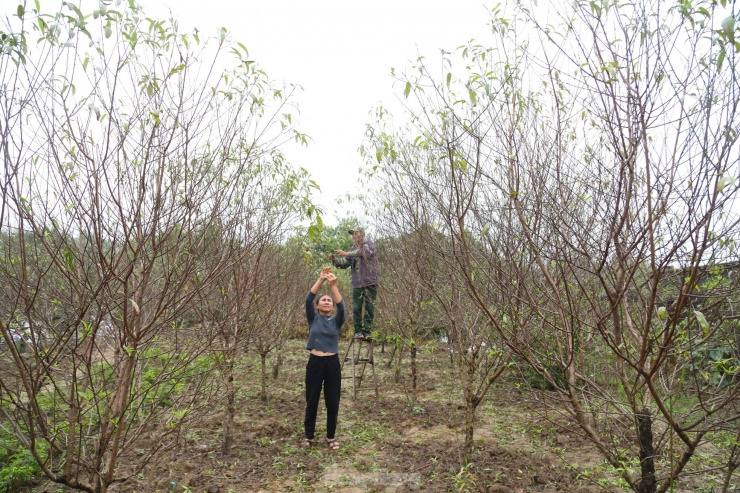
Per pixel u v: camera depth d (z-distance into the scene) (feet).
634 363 9.43
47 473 8.47
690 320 8.21
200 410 11.50
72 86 8.32
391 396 26.20
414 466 16.60
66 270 8.40
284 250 24.61
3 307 9.41
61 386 13.01
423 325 24.58
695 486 14.37
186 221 9.10
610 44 8.21
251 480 15.57
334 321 18.90
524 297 10.87
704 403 9.07
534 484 15.06
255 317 16.58
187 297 9.77
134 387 10.32
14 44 7.50
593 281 11.55
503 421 21.38
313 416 18.56
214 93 9.85
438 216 16.38
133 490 14.25
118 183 8.85
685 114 7.50
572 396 10.17
